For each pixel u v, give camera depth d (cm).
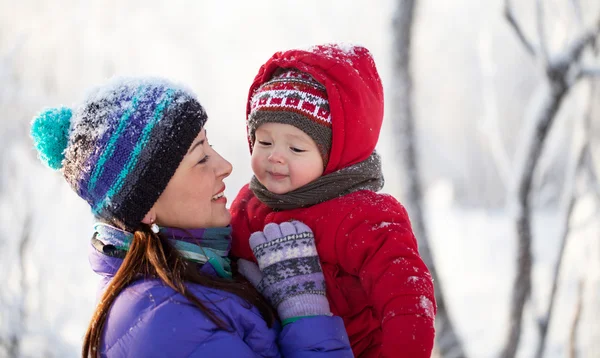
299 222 169
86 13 812
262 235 168
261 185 180
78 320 592
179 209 160
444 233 1260
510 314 427
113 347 144
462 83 1503
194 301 143
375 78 181
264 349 152
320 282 163
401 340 149
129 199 153
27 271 555
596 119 502
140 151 151
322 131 169
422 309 152
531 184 414
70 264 581
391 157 459
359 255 162
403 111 451
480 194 1961
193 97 162
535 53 394
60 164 162
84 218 616
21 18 765
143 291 146
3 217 560
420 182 453
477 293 944
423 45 1353
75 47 803
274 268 163
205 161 164
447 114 1667
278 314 161
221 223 168
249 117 184
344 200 169
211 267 160
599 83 469
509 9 391
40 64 766
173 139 153
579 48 386
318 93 170
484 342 757
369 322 172
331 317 158
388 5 454
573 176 464
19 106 645
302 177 171
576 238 533
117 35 914
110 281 153
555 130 542
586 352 532
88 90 161
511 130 1280
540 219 1220
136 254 152
